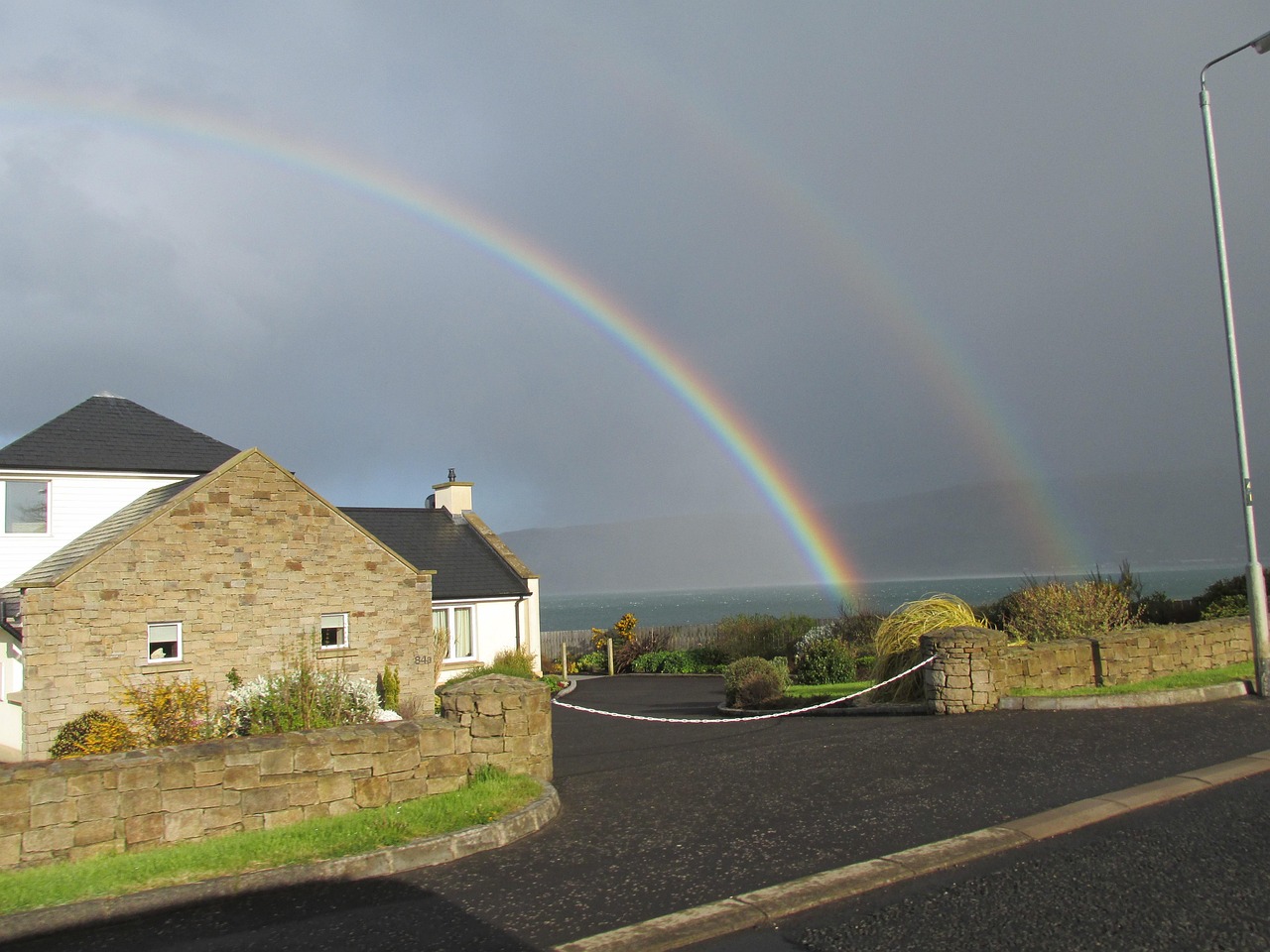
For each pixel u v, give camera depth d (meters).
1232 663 16.05
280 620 21.42
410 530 36.53
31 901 6.41
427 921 6.13
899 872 6.61
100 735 15.36
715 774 10.57
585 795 9.86
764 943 5.54
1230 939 5.18
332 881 7.05
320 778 8.39
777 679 20.42
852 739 12.21
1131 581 24.70
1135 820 7.61
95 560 19.05
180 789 7.80
